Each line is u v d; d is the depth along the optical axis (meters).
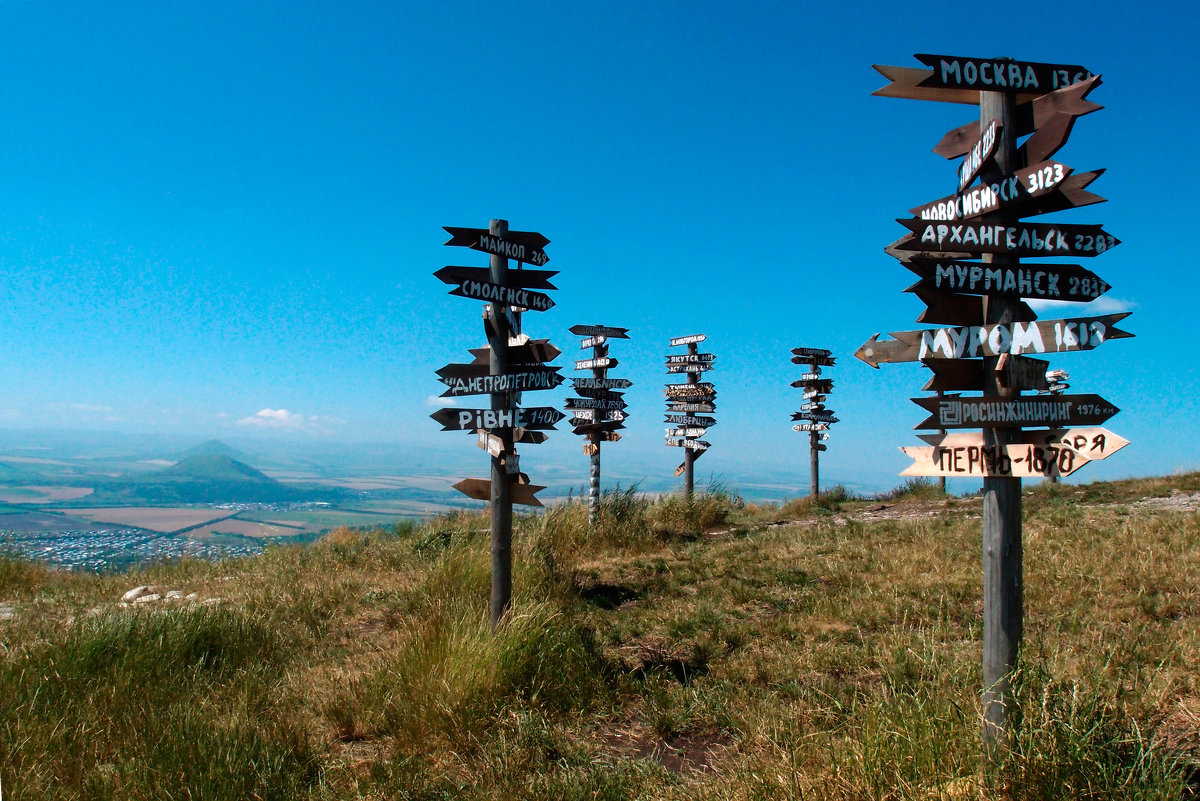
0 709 4.10
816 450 17.34
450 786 3.68
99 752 3.86
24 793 3.34
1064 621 5.40
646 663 5.44
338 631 6.60
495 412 5.55
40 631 5.90
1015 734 2.96
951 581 6.87
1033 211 3.16
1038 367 3.06
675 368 15.69
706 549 10.17
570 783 3.62
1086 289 3.16
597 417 11.31
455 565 7.97
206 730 3.94
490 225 5.62
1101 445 2.80
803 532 10.88
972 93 3.25
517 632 5.02
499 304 5.66
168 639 5.34
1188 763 3.06
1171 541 7.41
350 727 4.41
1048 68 3.12
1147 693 3.65
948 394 3.25
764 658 5.30
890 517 12.88
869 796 3.03
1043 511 11.07
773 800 3.13
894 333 3.38
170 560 10.46
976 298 3.25
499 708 4.51
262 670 5.30
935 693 3.62
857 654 5.17
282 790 3.55
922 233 3.03
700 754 4.05
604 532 10.80
